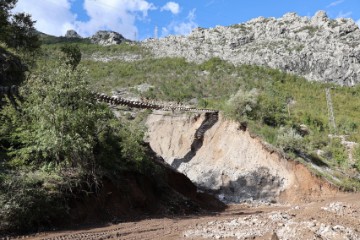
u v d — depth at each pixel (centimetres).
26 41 3322
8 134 1817
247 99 4275
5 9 3231
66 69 1839
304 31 11588
